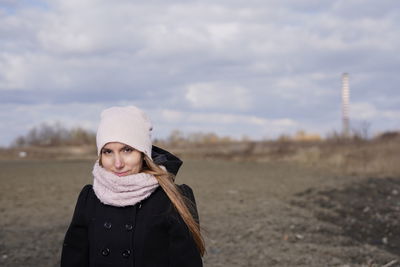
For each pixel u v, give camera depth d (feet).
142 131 9.20
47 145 153.89
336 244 23.66
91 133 175.32
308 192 40.42
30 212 31.78
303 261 20.47
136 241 8.89
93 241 9.06
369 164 62.49
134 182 8.82
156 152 10.12
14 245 22.98
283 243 23.47
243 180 50.60
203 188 43.86
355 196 37.88
